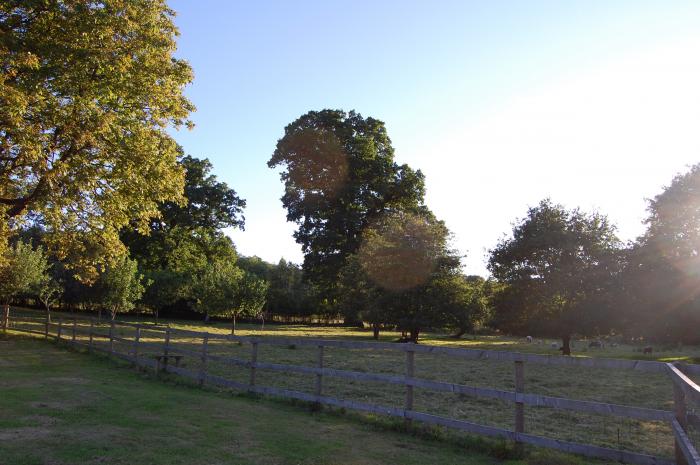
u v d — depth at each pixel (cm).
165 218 6000
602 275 3200
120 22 1636
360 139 5253
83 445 603
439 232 3531
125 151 1698
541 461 607
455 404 1062
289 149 5359
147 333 3086
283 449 632
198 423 755
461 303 3434
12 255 3194
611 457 555
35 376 1192
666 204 3200
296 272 8725
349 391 1208
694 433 513
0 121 1349
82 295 4197
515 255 3444
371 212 5316
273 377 1442
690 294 2992
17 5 1531
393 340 4341
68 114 1502
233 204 6444
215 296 4553
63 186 1593
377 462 594
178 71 1911
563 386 1472
